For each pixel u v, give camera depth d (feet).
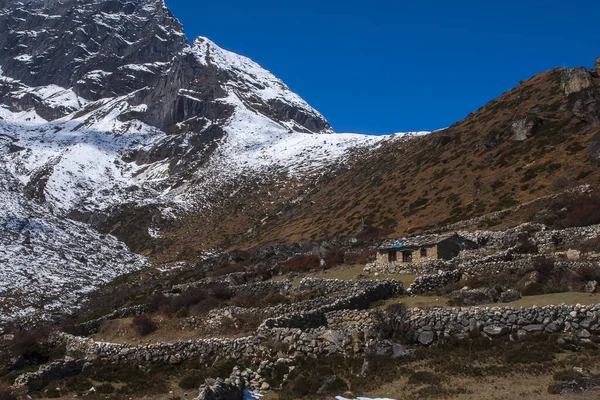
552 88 314.35
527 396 61.93
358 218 283.18
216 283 170.09
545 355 71.97
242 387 77.25
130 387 88.79
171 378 91.86
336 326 91.56
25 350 123.54
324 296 122.62
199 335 115.14
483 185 241.55
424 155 335.26
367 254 162.09
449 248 139.23
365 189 342.03
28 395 89.86
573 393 60.54
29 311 256.73
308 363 83.15
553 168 221.25
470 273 114.32
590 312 75.36
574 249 117.80
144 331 124.67
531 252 126.82
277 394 77.10
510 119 305.32
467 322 82.17
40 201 593.83
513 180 231.30
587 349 72.38
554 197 178.70
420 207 252.01
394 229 231.91
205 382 75.15
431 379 71.31
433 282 113.29
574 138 242.37
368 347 83.10
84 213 580.30
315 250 210.79
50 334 133.08
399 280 125.90
